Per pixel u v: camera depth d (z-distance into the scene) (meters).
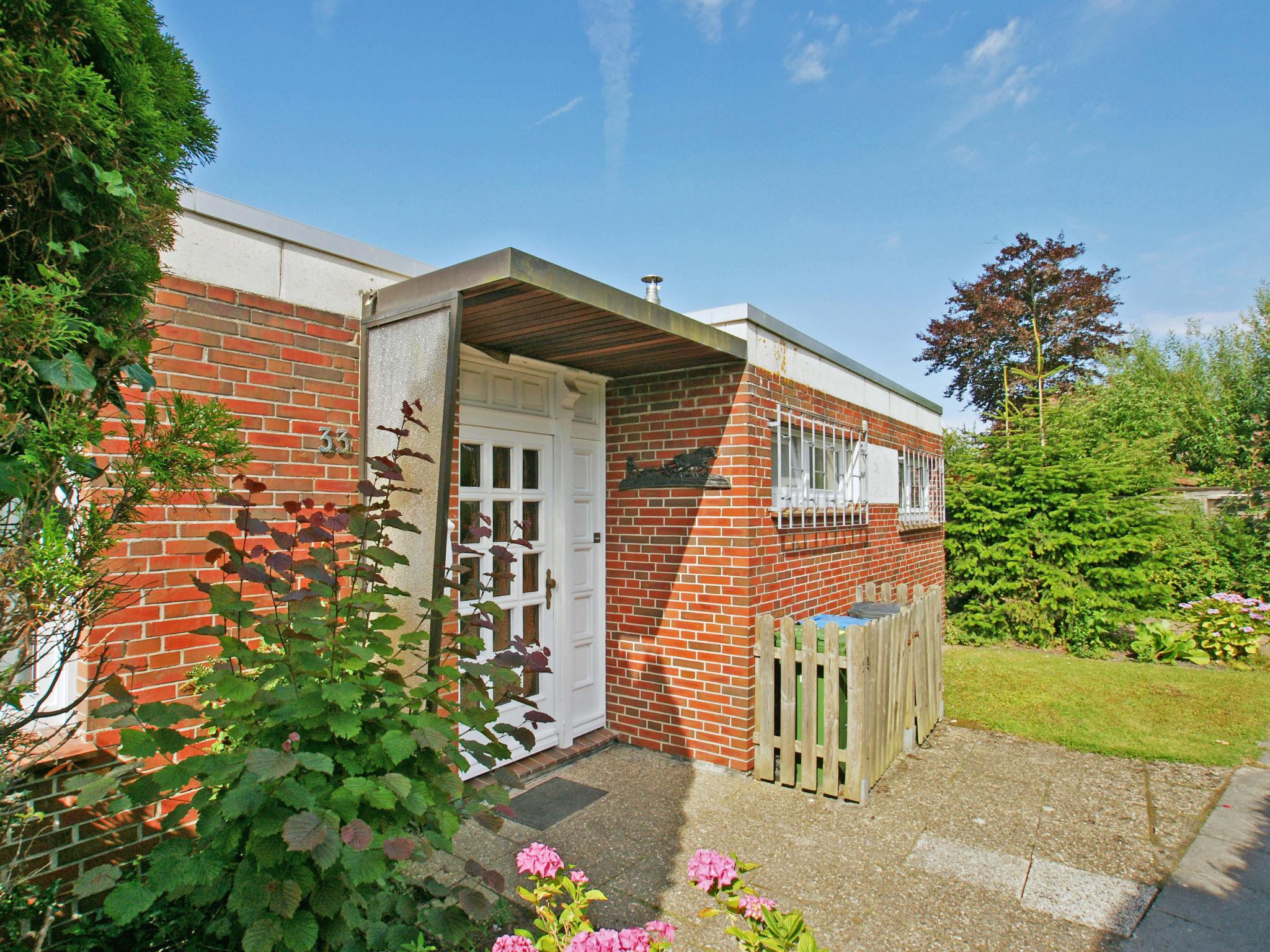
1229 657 8.88
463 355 4.73
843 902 3.43
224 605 2.40
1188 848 4.00
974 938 3.15
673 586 5.57
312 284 3.71
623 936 2.24
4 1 1.57
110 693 2.05
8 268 1.64
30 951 2.38
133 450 1.95
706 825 4.25
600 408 6.00
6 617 1.59
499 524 5.04
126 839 2.91
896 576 8.57
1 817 2.06
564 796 4.66
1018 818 4.41
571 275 3.62
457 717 2.65
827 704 4.72
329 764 2.07
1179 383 20.05
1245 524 12.76
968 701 7.11
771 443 5.66
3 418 1.53
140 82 1.87
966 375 23.64
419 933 2.39
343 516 2.52
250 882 2.05
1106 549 9.41
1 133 1.56
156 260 2.06
